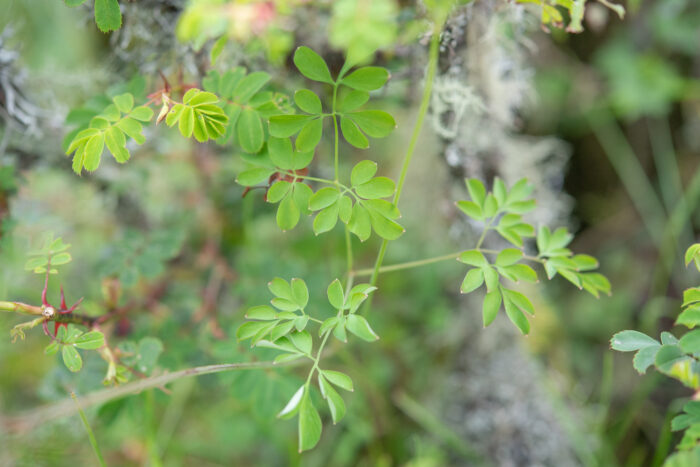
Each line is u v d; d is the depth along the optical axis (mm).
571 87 643
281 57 396
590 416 510
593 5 446
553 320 535
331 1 391
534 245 504
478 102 397
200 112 319
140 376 376
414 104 435
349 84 321
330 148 453
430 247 554
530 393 497
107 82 428
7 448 431
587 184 678
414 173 532
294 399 312
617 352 576
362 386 493
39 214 422
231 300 484
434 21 345
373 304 559
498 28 403
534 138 541
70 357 334
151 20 394
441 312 540
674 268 599
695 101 629
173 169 482
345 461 483
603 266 637
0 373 494
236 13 362
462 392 514
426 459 462
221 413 506
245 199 476
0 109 403
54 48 490
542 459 484
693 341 312
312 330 452
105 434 466
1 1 416
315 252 557
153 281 472
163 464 489
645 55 634
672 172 636
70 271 504
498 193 370
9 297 445
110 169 452
